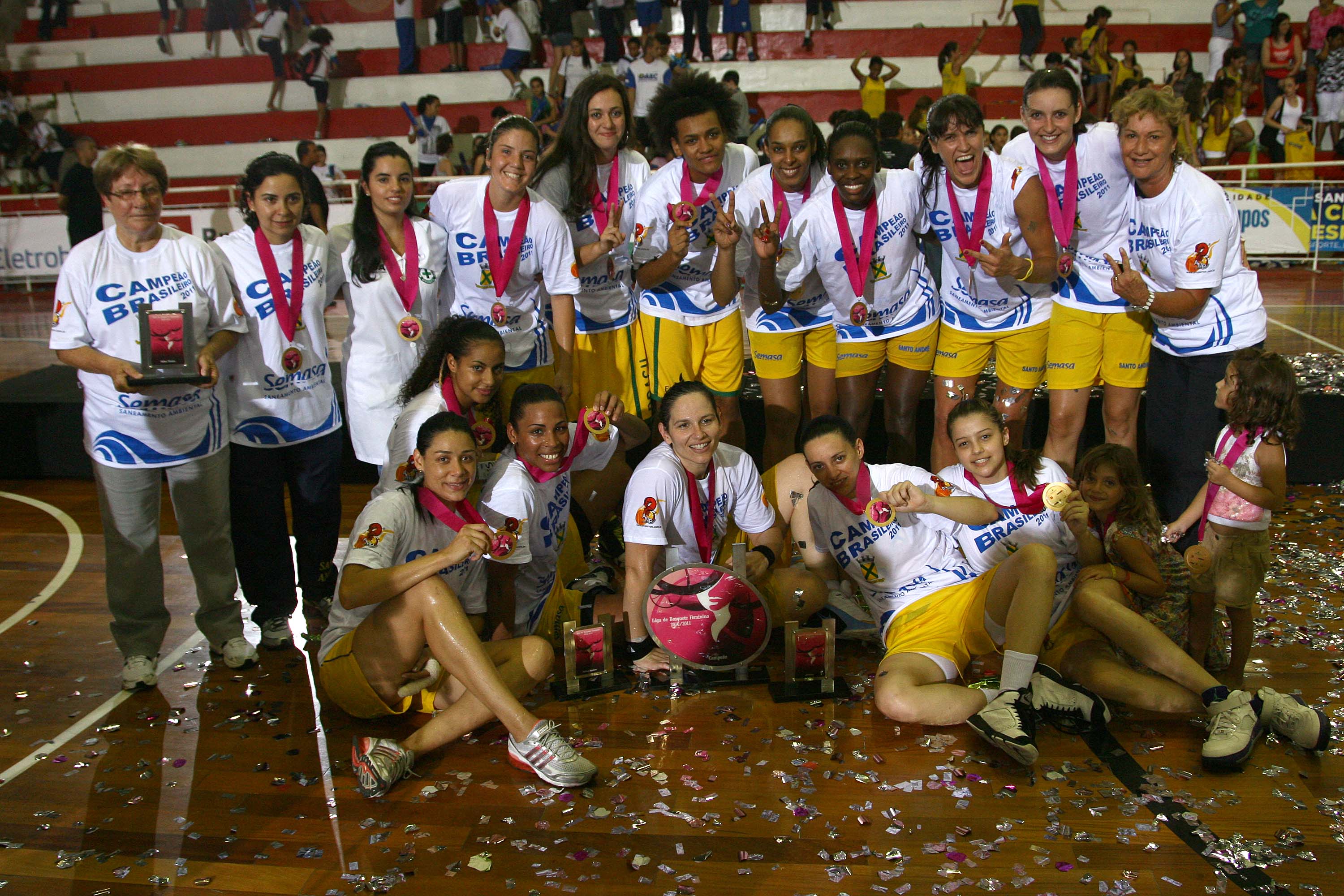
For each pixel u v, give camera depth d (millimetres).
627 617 3605
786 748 3119
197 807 2912
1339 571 4184
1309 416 5102
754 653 3465
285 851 2709
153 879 2615
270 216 3543
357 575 3031
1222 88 10641
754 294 4492
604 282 4477
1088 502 3318
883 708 3176
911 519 3492
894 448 4605
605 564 4246
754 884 2523
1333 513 4797
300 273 3662
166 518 5336
